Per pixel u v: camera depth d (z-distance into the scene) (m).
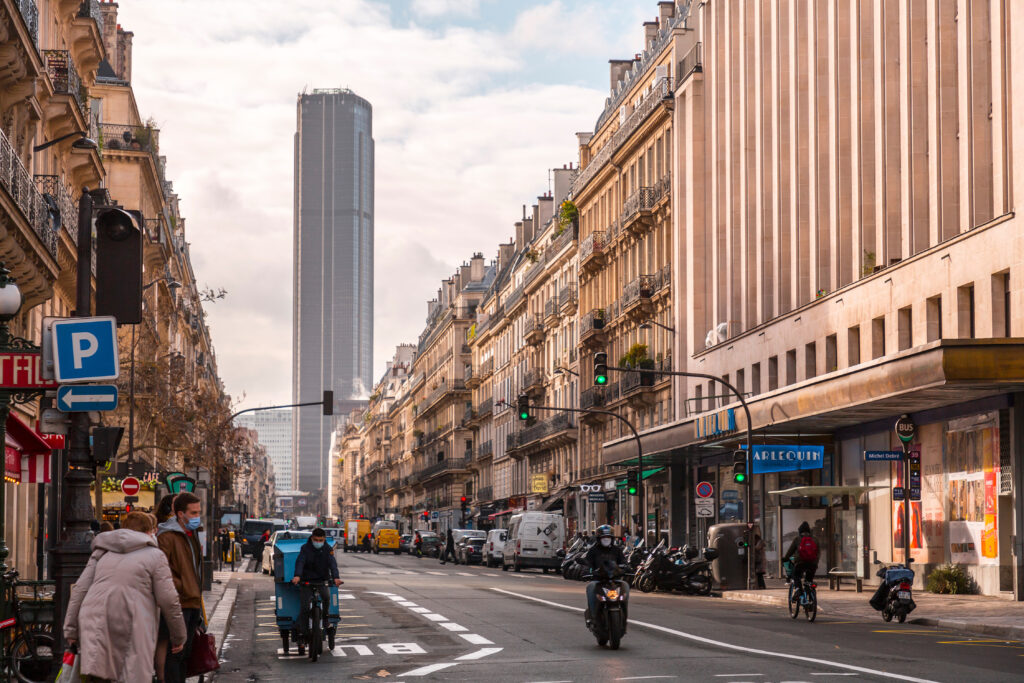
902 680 13.85
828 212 42.28
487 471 112.38
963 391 29.83
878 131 37.97
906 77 35.88
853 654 17.28
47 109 37.56
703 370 54.03
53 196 35.41
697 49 57.19
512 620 24.34
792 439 41.41
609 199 72.00
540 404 89.62
